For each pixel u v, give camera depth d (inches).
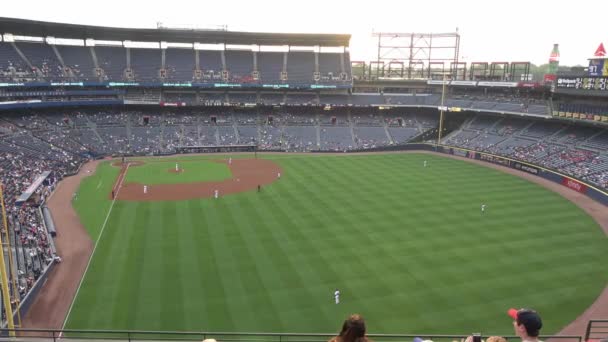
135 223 1733.5
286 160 3161.9
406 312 1090.7
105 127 3469.5
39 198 1974.7
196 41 3833.7
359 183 2402.8
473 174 2662.4
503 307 1117.7
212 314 1074.7
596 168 2438.5
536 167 2640.3
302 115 4087.1
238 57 4116.6
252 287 1208.8
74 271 1307.8
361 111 4180.6
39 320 1048.8
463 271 1315.2
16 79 2989.7
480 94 3858.3
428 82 4077.3
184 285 1218.6
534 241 1563.7
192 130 3700.8
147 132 3560.5
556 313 1096.2
